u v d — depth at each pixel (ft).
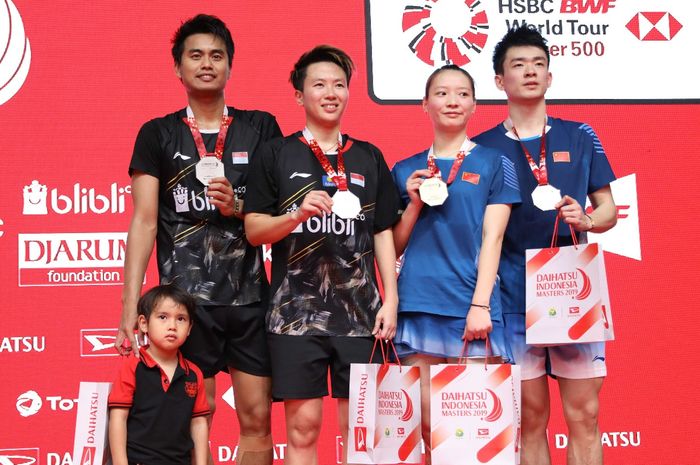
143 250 10.31
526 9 14.38
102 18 13.71
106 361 13.34
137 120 13.69
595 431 11.02
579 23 14.46
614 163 14.38
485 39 14.30
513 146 11.29
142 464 9.62
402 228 10.69
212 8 13.96
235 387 10.66
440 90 10.71
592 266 10.37
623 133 14.44
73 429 13.16
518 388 9.88
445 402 9.84
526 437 11.16
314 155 10.32
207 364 10.42
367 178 10.39
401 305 10.62
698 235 14.42
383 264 10.50
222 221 10.44
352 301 10.16
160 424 9.70
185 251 10.37
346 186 10.17
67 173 13.44
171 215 10.46
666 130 14.52
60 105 13.52
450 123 10.68
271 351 10.18
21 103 13.42
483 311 10.20
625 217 14.30
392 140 14.12
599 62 14.47
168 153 10.44
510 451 9.71
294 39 14.10
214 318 10.34
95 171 13.52
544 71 11.27
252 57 13.99
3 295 13.14
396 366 10.00
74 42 13.62
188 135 10.55
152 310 9.82
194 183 10.41
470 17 14.29
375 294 10.34
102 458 9.59
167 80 13.82
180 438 9.78
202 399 10.05
